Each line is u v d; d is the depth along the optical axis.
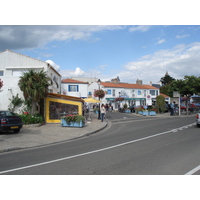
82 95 42.53
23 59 22.38
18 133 12.68
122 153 7.28
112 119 23.56
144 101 55.62
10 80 16.92
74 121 15.41
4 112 12.54
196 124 15.17
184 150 7.42
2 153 8.33
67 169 5.62
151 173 5.09
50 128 14.80
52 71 24.69
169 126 15.30
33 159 6.97
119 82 56.03
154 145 8.53
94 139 11.01
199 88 24.86
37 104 17.34
